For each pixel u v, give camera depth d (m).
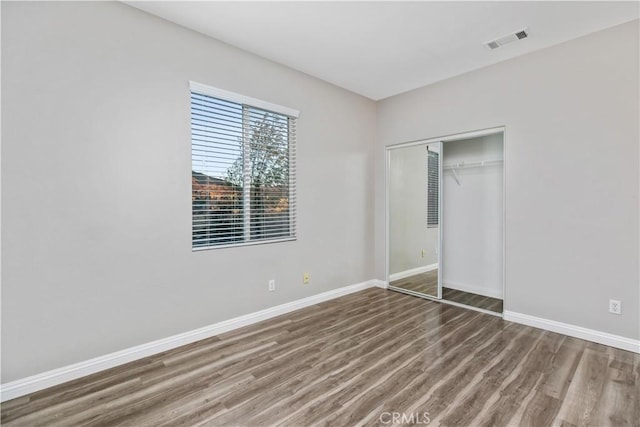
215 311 2.83
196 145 2.73
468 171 4.16
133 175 2.35
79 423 1.69
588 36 2.65
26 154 1.93
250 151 3.09
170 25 2.51
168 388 2.01
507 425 1.66
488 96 3.30
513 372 2.18
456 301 3.79
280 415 1.75
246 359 2.38
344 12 2.37
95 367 2.19
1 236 1.86
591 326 2.68
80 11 2.10
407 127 4.09
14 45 1.88
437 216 3.84
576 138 2.73
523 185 3.05
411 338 2.76
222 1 2.24
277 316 3.30
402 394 1.94
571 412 1.76
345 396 1.92
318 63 3.26
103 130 2.21
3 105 1.85
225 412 1.78
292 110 3.37
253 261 3.10
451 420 1.70
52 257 2.03
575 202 2.75
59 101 2.03
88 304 2.17
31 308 1.96
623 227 2.52
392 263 4.39
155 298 2.48
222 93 2.82
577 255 2.75
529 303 3.04
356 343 2.66
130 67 2.32
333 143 3.88
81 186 2.13
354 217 4.20
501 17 2.43
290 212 3.45
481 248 4.07
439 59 3.15
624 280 2.52
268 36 2.74
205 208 2.79
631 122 2.47
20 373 1.93
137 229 2.38
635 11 2.33
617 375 2.13
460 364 2.29
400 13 2.38
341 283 4.04
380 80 3.71
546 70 2.89
